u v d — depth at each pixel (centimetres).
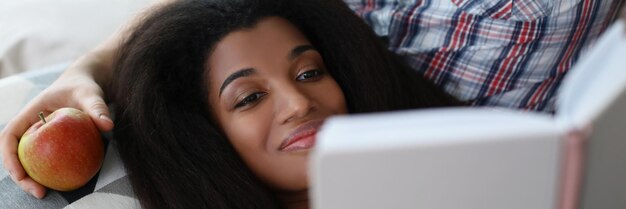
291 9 77
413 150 27
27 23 112
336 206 29
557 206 31
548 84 88
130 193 74
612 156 32
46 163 68
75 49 110
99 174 75
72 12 113
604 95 27
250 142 72
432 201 30
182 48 74
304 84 73
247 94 71
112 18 113
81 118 71
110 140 79
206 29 73
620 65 28
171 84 76
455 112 28
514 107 90
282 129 70
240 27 72
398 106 84
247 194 75
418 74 88
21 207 71
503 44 84
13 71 109
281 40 72
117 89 81
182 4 76
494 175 29
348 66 83
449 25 87
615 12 86
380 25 93
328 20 80
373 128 28
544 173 29
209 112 77
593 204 34
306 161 70
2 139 72
